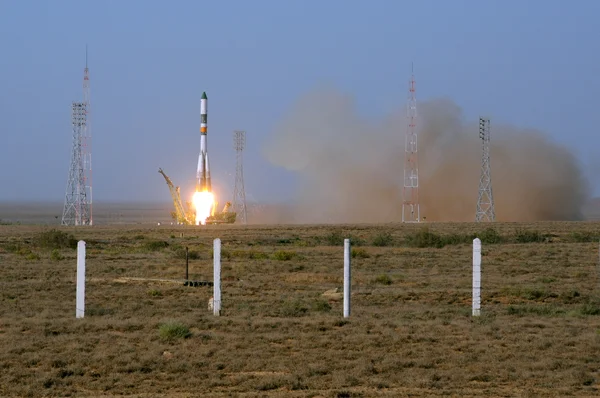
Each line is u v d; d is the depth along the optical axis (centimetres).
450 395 3331
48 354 3953
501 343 4331
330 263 10112
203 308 5791
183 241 16050
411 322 4978
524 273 8806
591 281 7875
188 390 3400
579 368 3791
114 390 3394
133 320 4947
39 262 9988
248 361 3862
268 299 6316
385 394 3322
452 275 8550
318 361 3894
